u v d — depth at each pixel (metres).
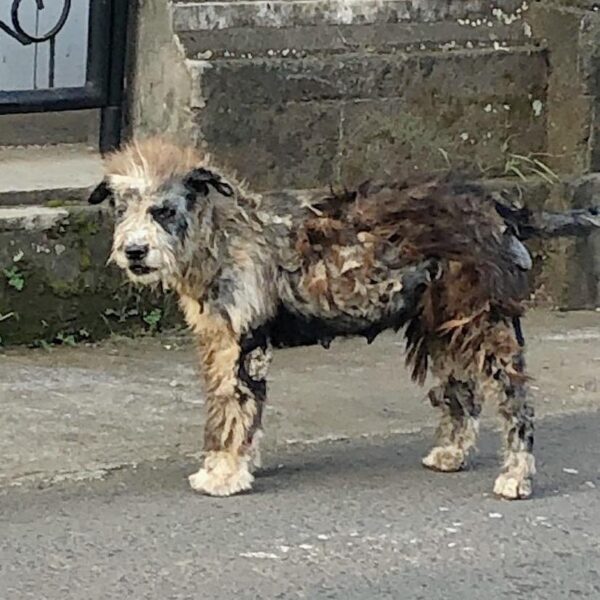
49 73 4.43
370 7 4.37
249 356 3.17
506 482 3.19
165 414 3.62
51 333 4.07
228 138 4.20
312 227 3.17
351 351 4.11
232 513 3.09
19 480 3.24
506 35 4.48
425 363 3.32
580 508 3.15
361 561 2.89
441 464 3.33
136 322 4.15
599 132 4.43
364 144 4.34
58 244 4.04
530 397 3.22
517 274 3.19
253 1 4.25
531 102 4.49
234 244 3.14
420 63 4.35
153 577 2.82
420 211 3.17
